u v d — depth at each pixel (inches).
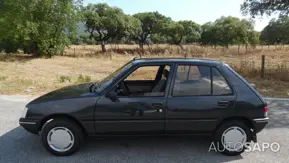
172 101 126.0
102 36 1304.1
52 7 782.5
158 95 127.3
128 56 886.4
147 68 140.4
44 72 496.1
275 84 341.7
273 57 817.5
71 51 1207.6
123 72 134.0
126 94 129.3
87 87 150.6
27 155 130.0
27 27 713.6
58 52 877.2
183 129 129.2
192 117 127.1
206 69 131.9
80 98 126.3
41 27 774.5
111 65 631.8
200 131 130.5
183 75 130.6
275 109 219.9
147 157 129.3
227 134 131.3
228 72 132.6
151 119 126.2
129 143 146.2
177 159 127.6
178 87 128.6
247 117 128.6
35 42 828.6
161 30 1438.2
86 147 139.9
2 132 161.2
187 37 1483.8
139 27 1409.9
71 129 127.3
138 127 127.3
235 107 127.3
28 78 401.4
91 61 732.0
